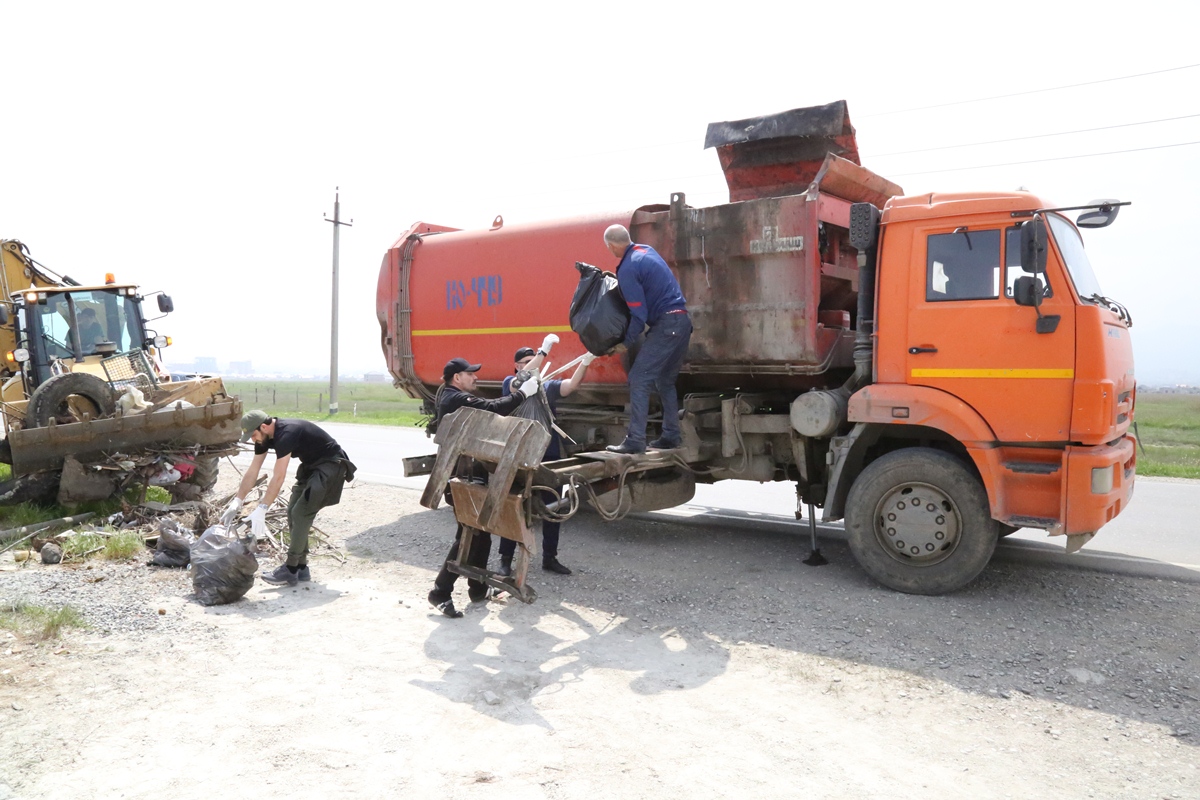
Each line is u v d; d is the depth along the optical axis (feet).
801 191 26.89
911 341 19.75
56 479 27.73
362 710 13.51
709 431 24.68
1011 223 18.69
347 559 23.84
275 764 11.67
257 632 17.28
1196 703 13.82
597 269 21.59
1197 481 38.70
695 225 23.36
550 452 22.33
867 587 20.34
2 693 13.88
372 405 147.43
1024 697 14.17
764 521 28.55
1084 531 17.69
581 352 25.99
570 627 17.90
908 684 14.74
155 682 14.51
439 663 15.69
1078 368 17.75
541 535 25.54
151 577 21.22
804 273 21.67
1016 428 18.40
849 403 20.31
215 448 30.45
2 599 18.74
